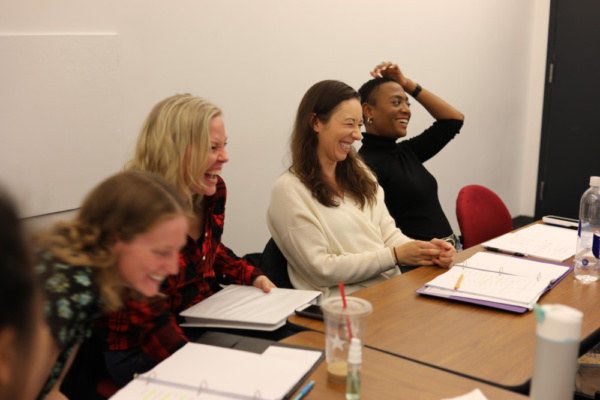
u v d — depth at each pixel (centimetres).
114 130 256
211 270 189
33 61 224
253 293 182
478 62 473
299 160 215
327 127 212
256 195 330
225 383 116
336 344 119
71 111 238
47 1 228
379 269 205
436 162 448
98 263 110
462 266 198
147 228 110
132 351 156
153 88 271
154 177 118
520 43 517
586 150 517
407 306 166
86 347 158
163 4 269
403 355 134
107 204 112
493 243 228
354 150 230
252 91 315
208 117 167
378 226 232
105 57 248
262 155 328
